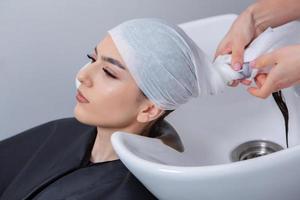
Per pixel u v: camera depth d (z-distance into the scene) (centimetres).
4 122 128
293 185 58
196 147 84
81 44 117
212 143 86
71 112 128
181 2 112
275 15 80
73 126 94
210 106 88
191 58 72
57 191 79
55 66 120
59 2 112
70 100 126
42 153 91
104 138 82
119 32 73
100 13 113
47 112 127
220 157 84
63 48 118
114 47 73
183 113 87
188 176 54
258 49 73
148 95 74
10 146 97
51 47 117
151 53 71
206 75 73
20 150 96
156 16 113
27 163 91
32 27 115
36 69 120
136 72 72
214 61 76
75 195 77
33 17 113
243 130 87
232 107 88
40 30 115
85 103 77
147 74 72
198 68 73
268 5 80
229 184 55
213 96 88
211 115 88
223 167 54
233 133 87
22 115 127
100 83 75
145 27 73
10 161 96
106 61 74
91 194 76
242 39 78
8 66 120
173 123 86
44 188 82
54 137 93
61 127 95
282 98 81
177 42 72
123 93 74
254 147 84
